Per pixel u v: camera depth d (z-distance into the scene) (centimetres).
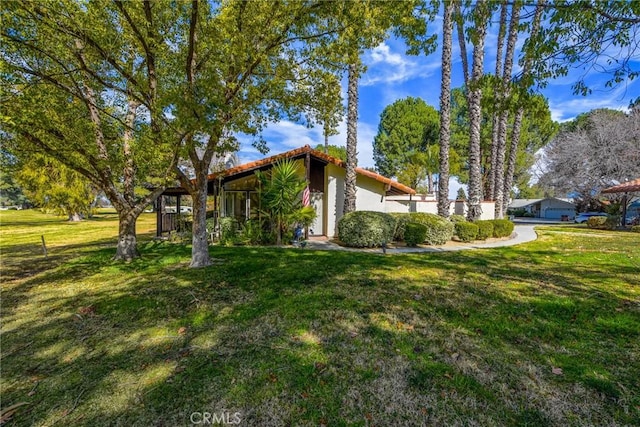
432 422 204
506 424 202
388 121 2986
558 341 311
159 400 233
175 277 558
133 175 746
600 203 2308
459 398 227
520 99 427
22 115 500
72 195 2019
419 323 355
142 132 607
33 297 479
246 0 486
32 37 497
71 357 301
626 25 331
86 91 667
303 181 1059
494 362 274
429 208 1570
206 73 525
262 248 908
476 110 1311
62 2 465
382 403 223
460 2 468
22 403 234
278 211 1005
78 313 411
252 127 636
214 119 484
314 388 241
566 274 575
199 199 642
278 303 421
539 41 362
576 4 308
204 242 651
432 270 598
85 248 961
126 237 738
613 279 536
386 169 3058
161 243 1038
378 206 1298
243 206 1269
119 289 504
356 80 1093
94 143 654
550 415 209
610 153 1858
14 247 1014
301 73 650
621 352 289
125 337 339
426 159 2495
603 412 211
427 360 278
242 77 576
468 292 462
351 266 627
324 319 368
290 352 295
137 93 625
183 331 349
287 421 208
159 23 554
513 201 4044
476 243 1091
